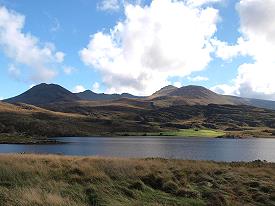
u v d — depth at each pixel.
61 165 25.62
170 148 132.25
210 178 25.95
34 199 16.25
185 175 26.09
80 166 25.11
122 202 18.58
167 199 20.25
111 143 175.38
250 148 139.12
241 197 22.31
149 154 98.62
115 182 22.19
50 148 133.50
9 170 21.64
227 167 32.38
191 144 168.50
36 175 22.00
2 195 16.80
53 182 20.62
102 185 21.05
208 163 35.56
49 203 16.11
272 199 22.19
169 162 32.28
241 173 29.08
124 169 25.11
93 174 22.91
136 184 22.03
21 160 26.16
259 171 31.00
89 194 19.19
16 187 18.42
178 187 22.39
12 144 165.00
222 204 20.08
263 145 166.25
